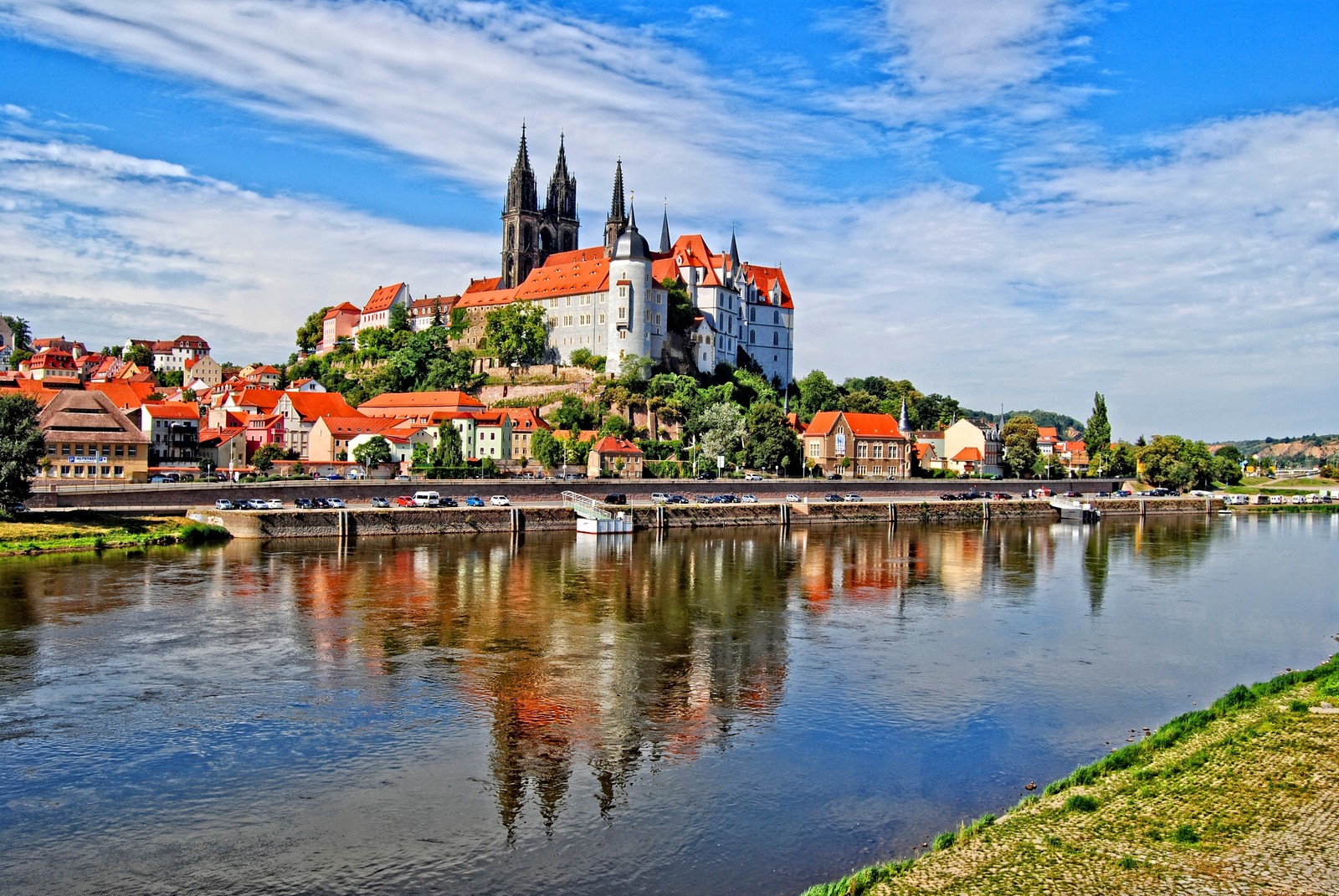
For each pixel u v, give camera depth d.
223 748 69.06
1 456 151.38
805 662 93.12
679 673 88.56
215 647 95.12
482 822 57.88
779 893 50.09
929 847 54.56
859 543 190.12
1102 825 53.75
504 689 83.19
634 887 50.81
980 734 73.19
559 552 166.12
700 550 172.25
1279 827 53.06
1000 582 141.75
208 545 159.88
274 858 53.88
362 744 70.06
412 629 103.88
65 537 152.88
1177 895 46.19
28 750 68.44
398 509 183.38
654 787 62.91
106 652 92.81
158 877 52.09
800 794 61.88
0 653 92.00
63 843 55.56
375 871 52.56
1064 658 96.12
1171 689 85.94
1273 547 193.62
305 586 126.75
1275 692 78.88
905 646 100.12
